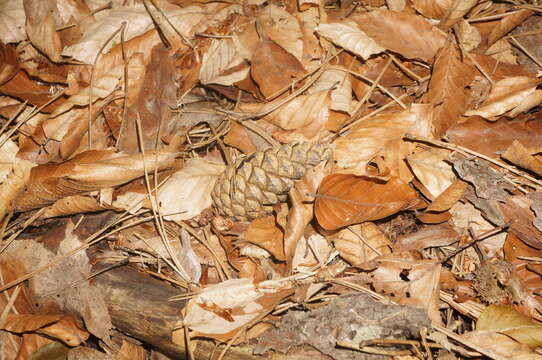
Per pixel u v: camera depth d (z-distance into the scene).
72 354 0.80
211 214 0.81
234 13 0.88
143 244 0.81
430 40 0.84
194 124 0.84
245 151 0.83
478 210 0.80
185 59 0.87
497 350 0.76
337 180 0.78
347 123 0.83
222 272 0.81
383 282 0.78
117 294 0.79
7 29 0.86
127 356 0.80
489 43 0.85
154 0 0.88
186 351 0.78
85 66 0.86
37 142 0.84
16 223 0.82
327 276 0.79
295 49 0.86
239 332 0.77
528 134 0.81
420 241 0.80
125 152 0.83
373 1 0.87
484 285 0.79
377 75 0.85
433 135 0.82
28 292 0.80
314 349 0.77
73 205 0.81
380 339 0.76
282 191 0.79
